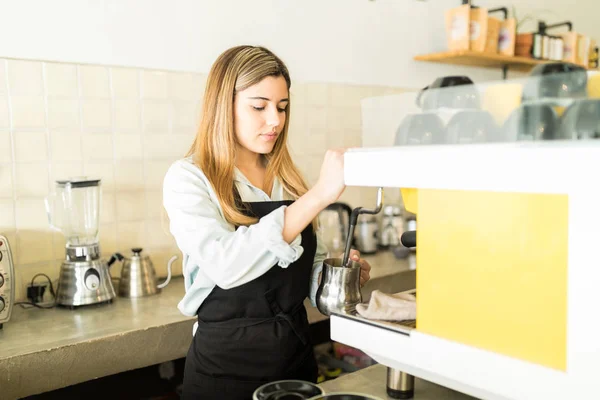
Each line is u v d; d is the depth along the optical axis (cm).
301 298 146
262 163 159
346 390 108
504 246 82
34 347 157
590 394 72
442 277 91
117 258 209
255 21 258
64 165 213
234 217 138
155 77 232
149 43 229
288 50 271
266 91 139
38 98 205
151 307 199
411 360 94
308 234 150
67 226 210
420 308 94
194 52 241
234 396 138
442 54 313
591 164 70
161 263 240
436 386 108
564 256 76
